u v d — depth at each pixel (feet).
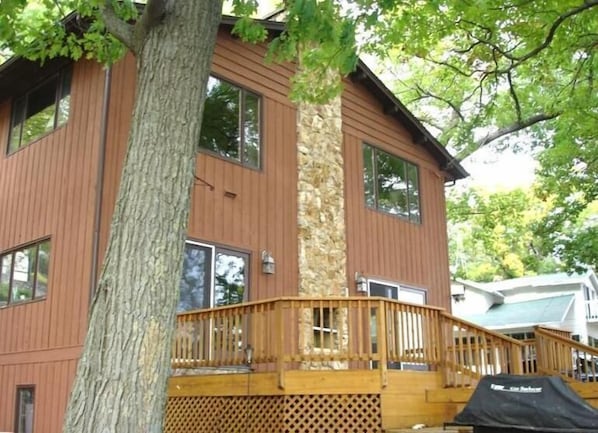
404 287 40.83
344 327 32.63
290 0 18.19
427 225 44.29
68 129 30.66
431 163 46.39
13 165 34.22
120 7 21.72
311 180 36.22
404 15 28.22
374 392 24.88
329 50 22.84
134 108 14.79
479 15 28.68
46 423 27.84
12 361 30.99
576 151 52.26
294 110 36.52
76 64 31.14
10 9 18.70
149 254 13.46
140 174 13.97
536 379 21.56
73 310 27.73
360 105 41.19
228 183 31.73
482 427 21.48
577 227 74.08
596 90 39.09
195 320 27.02
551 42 32.14
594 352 30.68
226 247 30.83
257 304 25.55
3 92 35.22
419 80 68.69
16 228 32.81
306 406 24.45
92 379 12.68
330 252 36.09
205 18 15.31
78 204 28.81
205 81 15.24
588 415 19.81
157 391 12.89
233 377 25.76
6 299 32.60
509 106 57.31
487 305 76.02
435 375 27.61
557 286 76.69
